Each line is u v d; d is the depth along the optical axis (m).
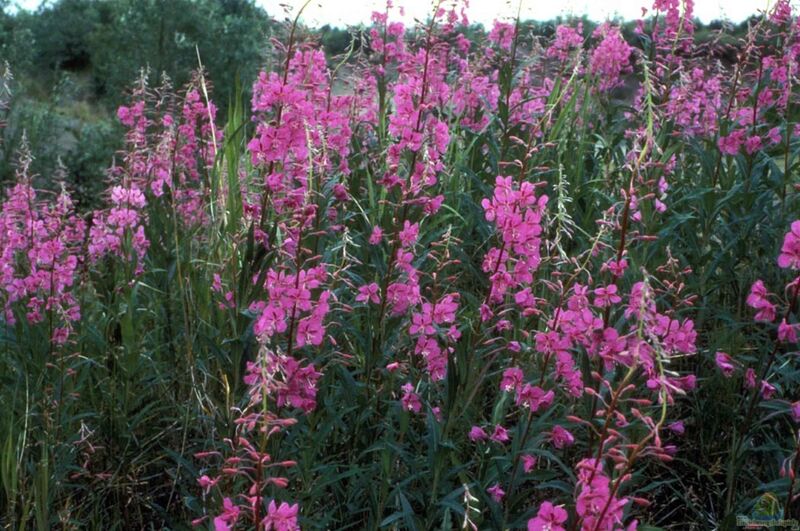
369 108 5.90
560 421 3.19
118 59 14.88
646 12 5.91
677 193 5.23
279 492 3.15
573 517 2.71
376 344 3.56
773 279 4.66
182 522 3.75
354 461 3.42
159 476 4.16
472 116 6.18
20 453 3.62
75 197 11.20
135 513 3.96
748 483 3.88
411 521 3.05
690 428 4.20
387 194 4.71
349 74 5.74
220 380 3.83
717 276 4.79
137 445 4.10
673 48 5.45
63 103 15.76
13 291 4.36
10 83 10.93
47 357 4.18
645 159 4.32
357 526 3.60
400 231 3.70
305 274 3.12
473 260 4.96
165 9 14.77
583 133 5.55
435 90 5.34
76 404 4.31
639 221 4.27
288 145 3.67
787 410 3.27
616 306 3.77
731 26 5.86
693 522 3.80
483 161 5.48
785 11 5.20
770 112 5.44
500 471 3.18
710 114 5.91
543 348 3.17
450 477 3.26
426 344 3.46
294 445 3.30
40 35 22.12
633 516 3.60
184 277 4.57
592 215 4.88
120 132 11.86
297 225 3.33
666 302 3.96
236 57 15.23
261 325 3.04
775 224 4.62
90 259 5.11
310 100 4.21
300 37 4.13
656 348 2.35
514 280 3.36
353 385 3.43
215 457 3.63
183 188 5.80
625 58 6.23
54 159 11.05
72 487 3.96
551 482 3.02
